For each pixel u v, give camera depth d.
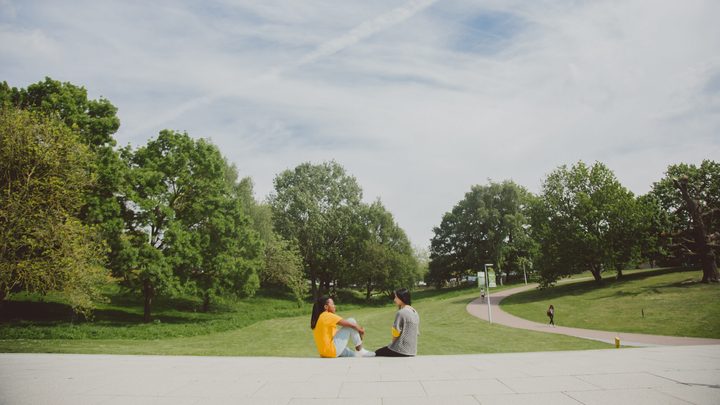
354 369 7.25
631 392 5.11
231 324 38.03
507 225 80.81
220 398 5.21
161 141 40.16
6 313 32.12
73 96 32.53
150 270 33.22
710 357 8.19
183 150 40.69
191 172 40.97
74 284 24.11
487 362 7.93
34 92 31.53
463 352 25.28
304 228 75.56
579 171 59.09
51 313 34.41
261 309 57.78
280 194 79.50
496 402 4.81
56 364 8.38
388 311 60.81
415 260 88.62
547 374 6.43
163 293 34.81
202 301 53.28
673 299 39.41
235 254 43.12
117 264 33.12
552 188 60.75
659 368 6.75
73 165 23.77
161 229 37.53
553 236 58.03
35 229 21.88
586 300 47.00
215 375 6.84
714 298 36.97
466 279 99.31
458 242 92.88
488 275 42.12
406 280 81.81
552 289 60.19
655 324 32.62
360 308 72.19
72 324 29.64
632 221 53.31
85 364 8.34
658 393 5.03
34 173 22.77
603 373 6.40
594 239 52.81
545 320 41.16
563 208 59.03
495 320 42.84
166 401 5.08
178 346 25.39
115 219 32.41
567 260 56.34
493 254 81.44
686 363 7.30
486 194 85.00
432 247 99.31
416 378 6.32
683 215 61.28
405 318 8.93
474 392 5.32
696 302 36.84
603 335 30.50
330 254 78.94
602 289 51.94
